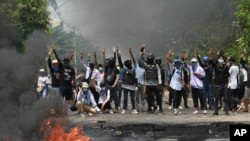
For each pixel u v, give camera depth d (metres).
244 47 17.92
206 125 10.81
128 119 11.99
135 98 14.57
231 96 13.57
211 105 14.91
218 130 10.62
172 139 9.74
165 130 10.82
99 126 10.97
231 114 13.03
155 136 10.20
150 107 13.55
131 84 13.83
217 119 11.59
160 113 13.33
